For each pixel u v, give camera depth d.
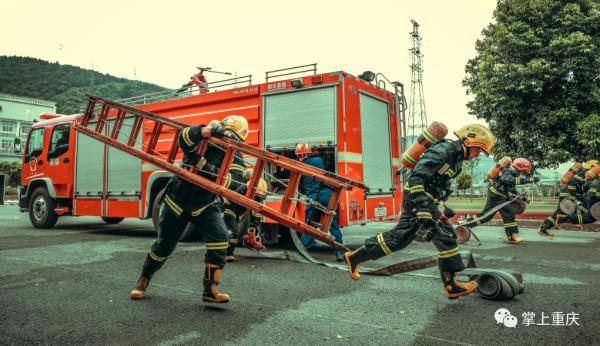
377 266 5.70
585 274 5.10
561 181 9.46
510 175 7.85
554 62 13.38
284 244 7.98
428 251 6.96
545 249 7.21
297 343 2.84
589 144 12.87
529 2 13.84
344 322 3.27
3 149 46.69
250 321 3.28
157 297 3.95
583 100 13.50
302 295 4.07
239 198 3.55
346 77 7.02
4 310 3.54
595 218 8.96
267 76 7.58
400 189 8.31
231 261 5.91
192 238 7.83
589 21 13.40
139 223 12.22
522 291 4.12
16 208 19.09
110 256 6.12
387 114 8.19
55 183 9.80
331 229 6.06
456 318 3.38
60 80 128.50
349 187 3.58
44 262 5.64
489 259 6.16
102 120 5.05
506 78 13.91
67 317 3.36
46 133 10.14
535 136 14.11
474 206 20.30
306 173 3.61
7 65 128.25
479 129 3.68
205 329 3.09
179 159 8.12
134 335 2.96
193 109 8.34
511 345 2.82
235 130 4.26
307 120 7.14
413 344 2.83
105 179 8.95
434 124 3.66
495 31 14.53
